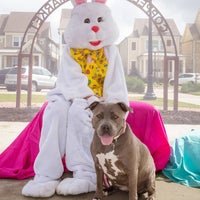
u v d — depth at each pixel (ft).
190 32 73.36
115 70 6.93
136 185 5.05
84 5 7.23
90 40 6.95
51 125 6.16
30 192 5.45
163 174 7.00
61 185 5.64
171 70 69.05
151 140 6.97
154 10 21.21
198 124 16.85
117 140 4.96
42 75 35.29
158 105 25.54
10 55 64.03
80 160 6.14
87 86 6.57
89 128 6.27
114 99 6.63
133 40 74.84
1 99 26.91
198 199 5.60
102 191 5.30
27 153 6.95
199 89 44.91
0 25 70.74
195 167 6.96
